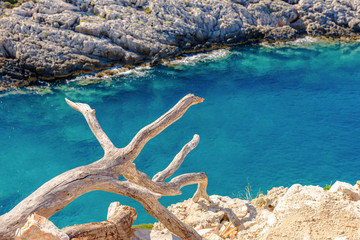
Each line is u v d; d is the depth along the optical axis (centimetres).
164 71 3238
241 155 2098
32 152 2105
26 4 3247
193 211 949
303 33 4281
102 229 533
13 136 2244
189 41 3681
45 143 2192
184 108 691
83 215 1628
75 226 520
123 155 597
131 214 593
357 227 574
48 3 3278
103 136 640
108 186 553
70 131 2328
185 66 3353
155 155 2102
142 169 1969
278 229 596
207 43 3762
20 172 1931
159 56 3400
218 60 3519
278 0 4419
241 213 912
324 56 3672
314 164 1995
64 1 3406
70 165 2003
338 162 2009
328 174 1902
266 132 2339
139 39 3388
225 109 2633
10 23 3066
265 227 665
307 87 2973
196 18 3766
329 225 588
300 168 1962
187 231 636
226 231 824
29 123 2389
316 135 2297
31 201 473
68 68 3041
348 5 4416
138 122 2427
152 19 3575
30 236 400
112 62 3275
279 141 2236
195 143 926
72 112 2544
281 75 3198
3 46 2964
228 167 1986
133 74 3155
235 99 2773
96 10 3444
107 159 584
